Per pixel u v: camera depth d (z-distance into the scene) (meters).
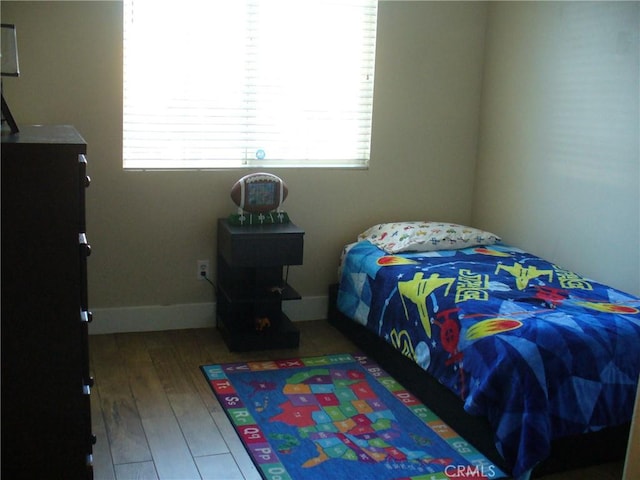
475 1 4.57
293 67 4.30
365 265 4.03
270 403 3.33
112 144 3.99
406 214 4.68
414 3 4.43
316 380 3.61
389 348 3.72
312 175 4.42
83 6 3.82
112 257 4.12
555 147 4.10
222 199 4.25
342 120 4.46
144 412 3.20
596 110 3.79
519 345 2.79
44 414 2.21
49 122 3.88
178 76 4.09
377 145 4.52
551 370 2.74
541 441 2.66
